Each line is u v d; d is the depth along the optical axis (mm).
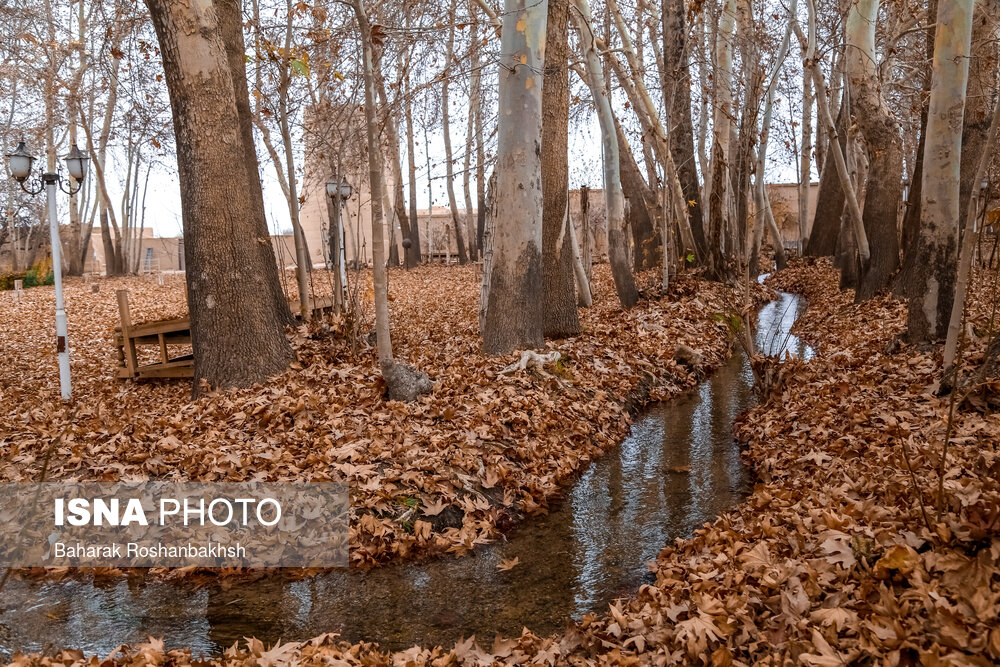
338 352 10133
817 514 4395
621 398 9312
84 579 4918
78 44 19609
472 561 5164
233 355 8453
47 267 32406
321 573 4961
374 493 5582
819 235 26391
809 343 13414
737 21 18375
